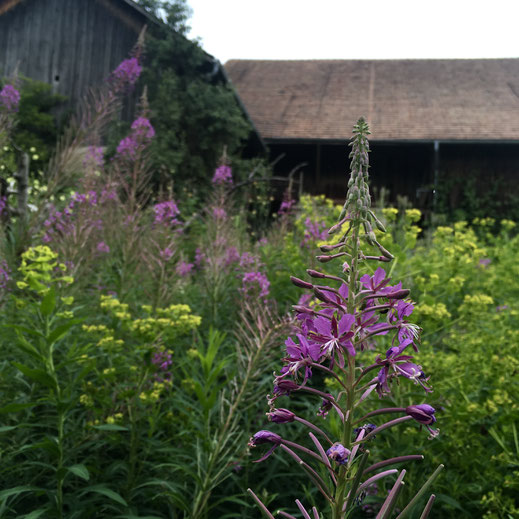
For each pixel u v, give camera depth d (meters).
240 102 18.86
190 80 18.38
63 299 3.79
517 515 2.96
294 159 21.95
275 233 8.86
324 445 3.86
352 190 1.81
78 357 3.39
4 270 4.85
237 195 15.66
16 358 4.00
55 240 5.37
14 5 20.62
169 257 5.31
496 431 3.48
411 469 3.30
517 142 19.47
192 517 3.21
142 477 3.65
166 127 17.20
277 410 1.80
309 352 1.74
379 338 3.70
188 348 4.86
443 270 5.63
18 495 3.45
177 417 3.75
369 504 3.29
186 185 16.52
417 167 21.50
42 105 19.45
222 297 5.89
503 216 20.38
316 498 3.62
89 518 3.38
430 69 25.72
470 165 21.11
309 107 22.77
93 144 6.84
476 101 22.41
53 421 3.64
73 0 20.47
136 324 3.74
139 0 19.19
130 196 6.25
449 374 3.63
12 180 7.42
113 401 3.62
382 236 5.59
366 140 1.82
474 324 4.39
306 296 4.39
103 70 20.20
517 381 3.42
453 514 3.25
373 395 3.45
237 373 4.27
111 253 6.35
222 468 3.35
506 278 6.27
